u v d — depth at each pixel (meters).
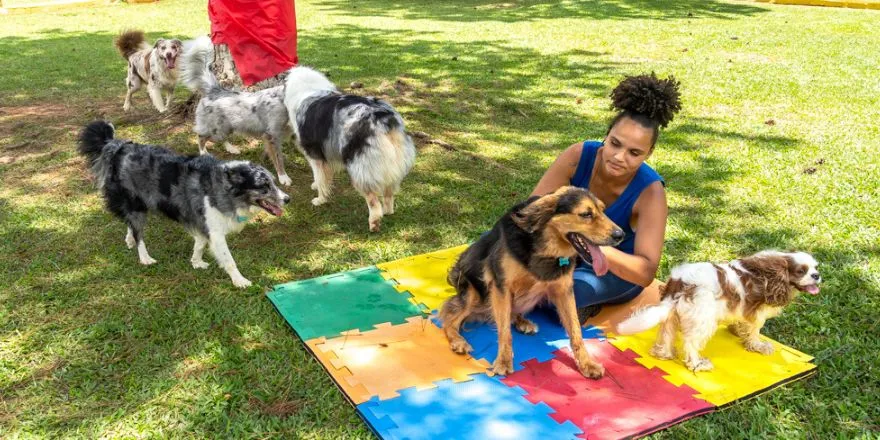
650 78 3.47
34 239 5.34
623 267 3.59
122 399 3.44
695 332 3.52
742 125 8.36
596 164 3.92
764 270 3.50
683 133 8.05
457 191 6.43
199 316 4.24
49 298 4.45
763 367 3.61
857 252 4.95
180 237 5.46
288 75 6.50
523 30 15.68
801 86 10.23
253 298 4.48
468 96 9.63
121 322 4.15
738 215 5.74
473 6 20.58
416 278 4.70
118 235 5.45
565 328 3.71
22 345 3.91
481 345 3.88
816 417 3.22
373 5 21.05
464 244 5.32
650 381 3.50
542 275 3.46
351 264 5.01
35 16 19.70
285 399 3.42
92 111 9.02
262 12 7.20
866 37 14.77
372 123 5.38
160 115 8.70
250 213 4.68
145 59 8.89
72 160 7.09
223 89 6.91
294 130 6.22
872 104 9.25
